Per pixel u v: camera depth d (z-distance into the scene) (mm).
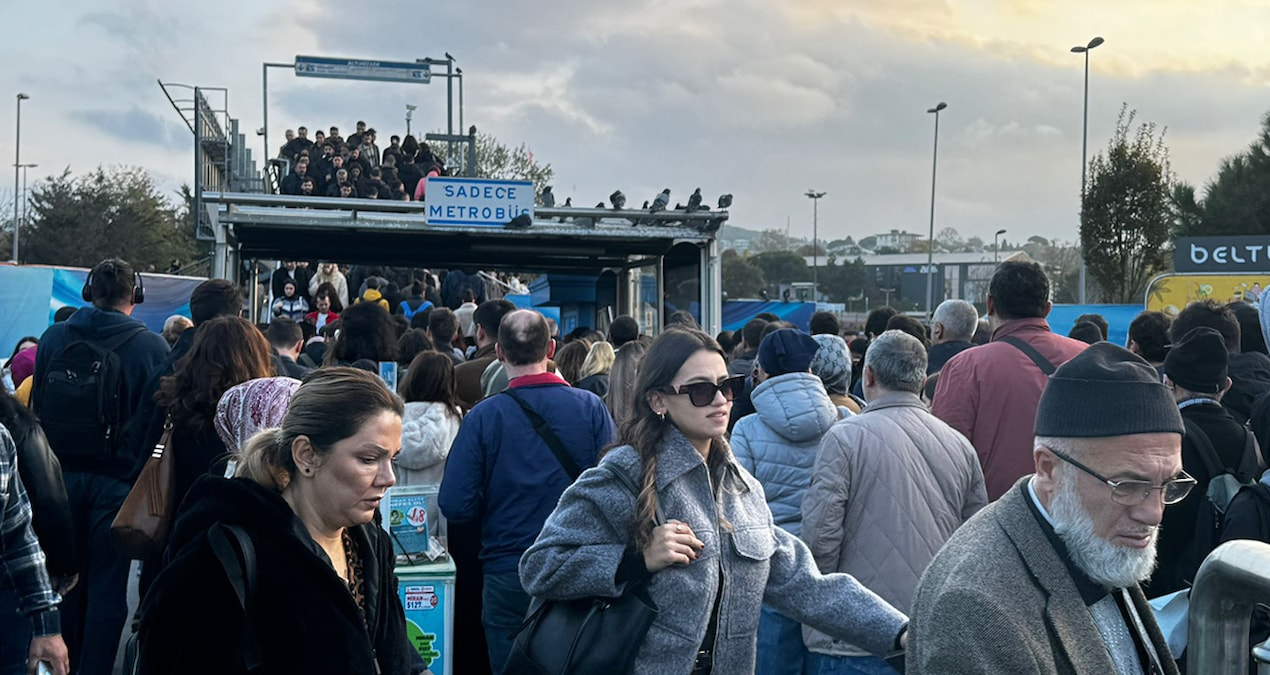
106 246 53469
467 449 4559
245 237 12234
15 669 4062
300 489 2445
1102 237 32812
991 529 2117
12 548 3566
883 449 4031
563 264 14570
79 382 5078
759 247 160625
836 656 4137
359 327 6559
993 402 4465
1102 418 1985
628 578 2816
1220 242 16359
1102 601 2094
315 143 17719
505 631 4566
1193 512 3865
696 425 2898
